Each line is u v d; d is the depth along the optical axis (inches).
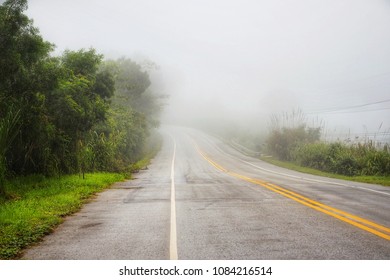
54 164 661.3
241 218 309.0
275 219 302.2
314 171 989.2
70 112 650.8
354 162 913.5
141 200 430.6
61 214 346.9
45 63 617.0
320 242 229.8
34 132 596.4
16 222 301.6
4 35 527.5
